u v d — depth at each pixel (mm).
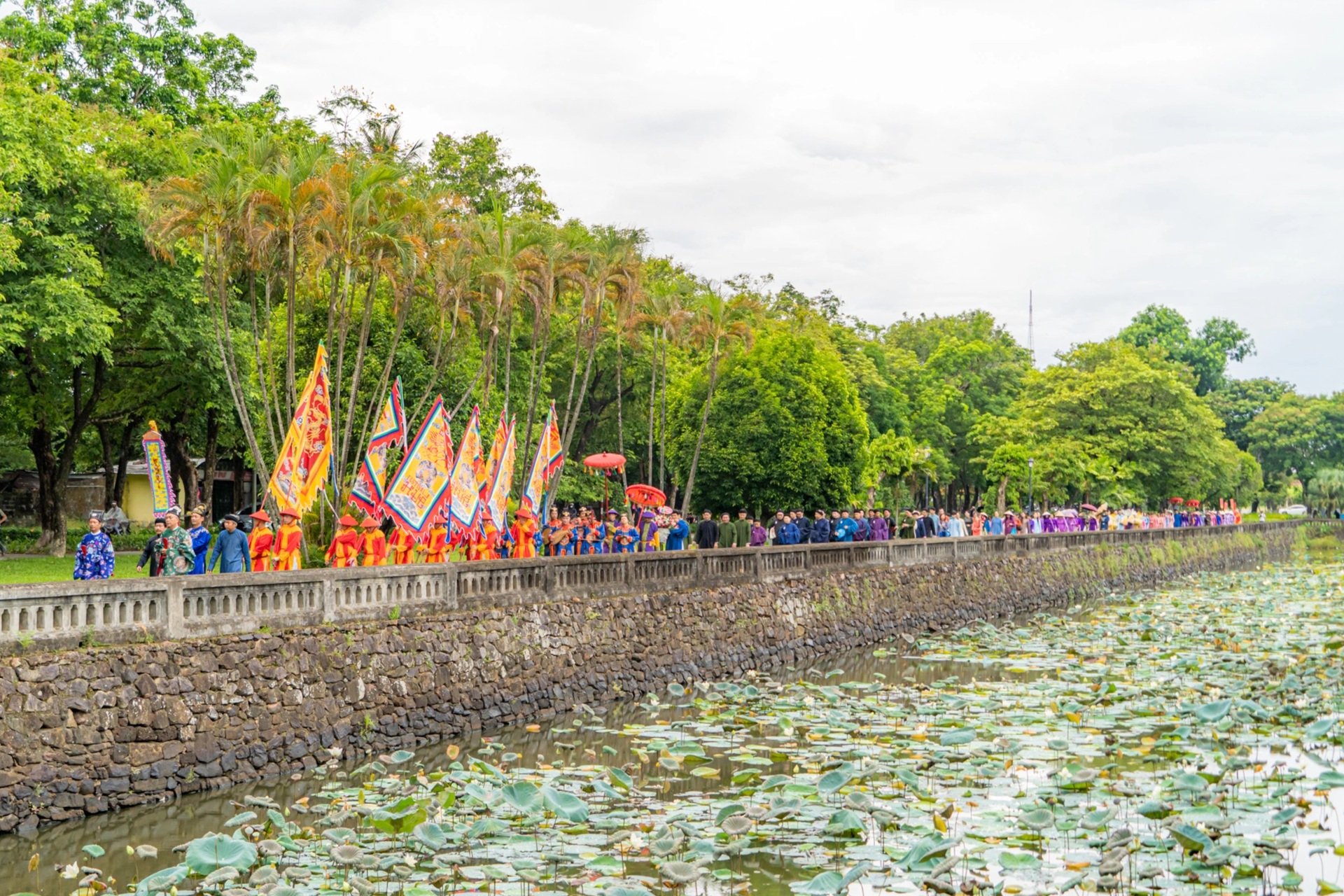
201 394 31953
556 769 14758
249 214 20719
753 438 36062
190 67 35344
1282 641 27906
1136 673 23047
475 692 17250
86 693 12273
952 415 67625
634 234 32938
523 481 26656
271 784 13805
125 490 50906
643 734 17062
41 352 27281
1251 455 91688
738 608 24172
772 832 12016
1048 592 40406
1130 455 61969
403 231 22844
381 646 15883
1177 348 105438
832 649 26906
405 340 28594
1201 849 11055
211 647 13648
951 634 30500
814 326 56250
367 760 15188
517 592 18844
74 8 33906
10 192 24875
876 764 14352
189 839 11867
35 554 30656
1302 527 77625
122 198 27562
